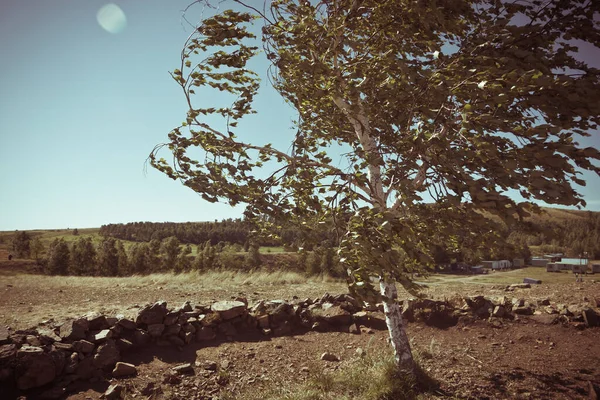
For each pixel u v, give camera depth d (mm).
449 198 2830
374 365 5680
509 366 5824
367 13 4559
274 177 4344
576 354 6176
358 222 3521
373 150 4418
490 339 7277
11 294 10922
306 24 4184
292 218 4375
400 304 8992
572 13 3525
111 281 14250
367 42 4555
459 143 3398
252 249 48812
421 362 6008
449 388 5082
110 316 6977
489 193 2588
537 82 2705
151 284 13477
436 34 4160
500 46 3648
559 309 8094
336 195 4070
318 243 4188
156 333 6961
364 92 4613
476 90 2992
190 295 11070
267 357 6840
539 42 3623
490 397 4809
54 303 9523
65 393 5133
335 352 7133
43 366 5172
